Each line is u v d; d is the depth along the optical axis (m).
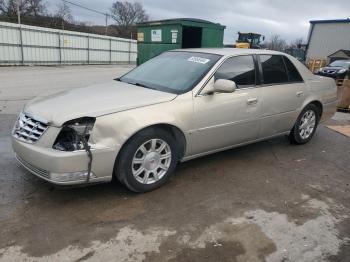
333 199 3.89
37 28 27.36
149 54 13.02
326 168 4.84
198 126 4.03
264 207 3.62
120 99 3.64
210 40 12.34
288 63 5.29
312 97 5.55
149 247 2.88
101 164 3.33
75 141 3.23
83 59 33.22
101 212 3.37
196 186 4.04
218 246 2.94
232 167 4.68
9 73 18.94
